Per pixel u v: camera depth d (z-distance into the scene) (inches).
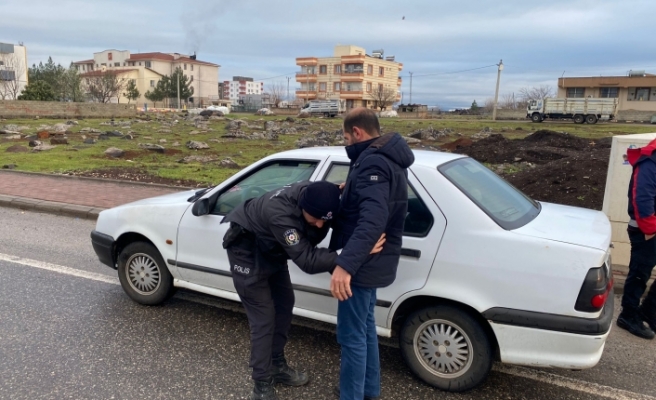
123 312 181.8
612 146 231.6
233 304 192.1
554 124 1958.7
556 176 391.2
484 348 128.4
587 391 137.4
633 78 2586.1
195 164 592.7
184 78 3823.8
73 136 944.9
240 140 983.0
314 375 142.5
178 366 144.5
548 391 137.1
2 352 150.2
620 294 211.2
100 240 191.3
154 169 531.8
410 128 1542.8
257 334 125.1
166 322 174.2
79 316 177.3
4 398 126.6
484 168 165.6
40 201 365.4
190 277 173.6
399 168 110.3
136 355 150.2
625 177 228.8
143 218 181.6
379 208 103.9
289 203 114.5
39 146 712.4
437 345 134.1
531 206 154.1
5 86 2669.8
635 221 167.6
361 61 3595.0
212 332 167.3
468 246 127.2
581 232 130.8
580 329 117.4
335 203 109.3
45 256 247.6
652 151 161.9
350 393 118.1
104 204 357.7
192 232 170.2
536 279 120.6
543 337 120.8
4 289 201.3
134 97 3575.3
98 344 156.6
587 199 337.7
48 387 132.1
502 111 2770.7
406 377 142.4
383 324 139.1
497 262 124.0
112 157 645.3
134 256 186.4
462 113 3634.4
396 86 4052.7
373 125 113.3
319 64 3789.4
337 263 104.2
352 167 113.7
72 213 344.2
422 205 134.0
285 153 164.4
